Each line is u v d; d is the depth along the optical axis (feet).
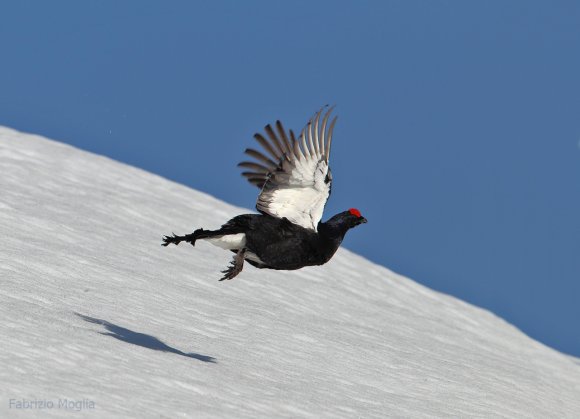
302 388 45.80
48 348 36.86
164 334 48.93
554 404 64.39
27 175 94.58
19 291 47.91
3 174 92.12
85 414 30.48
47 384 32.40
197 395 36.78
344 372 54.13
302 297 77.97
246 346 52.75
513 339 92.22
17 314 41.47
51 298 48.88
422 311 92.17
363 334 70.13
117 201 94.38
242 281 75.61
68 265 59.67
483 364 72.13
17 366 33.53
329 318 73.56
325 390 47.24
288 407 40.01
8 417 28.66
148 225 88.79
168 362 40.47
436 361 66.74
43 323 41.06
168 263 73.15
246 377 43.70
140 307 54.49
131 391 34.45
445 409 52.24
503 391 62.64
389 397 50.88
